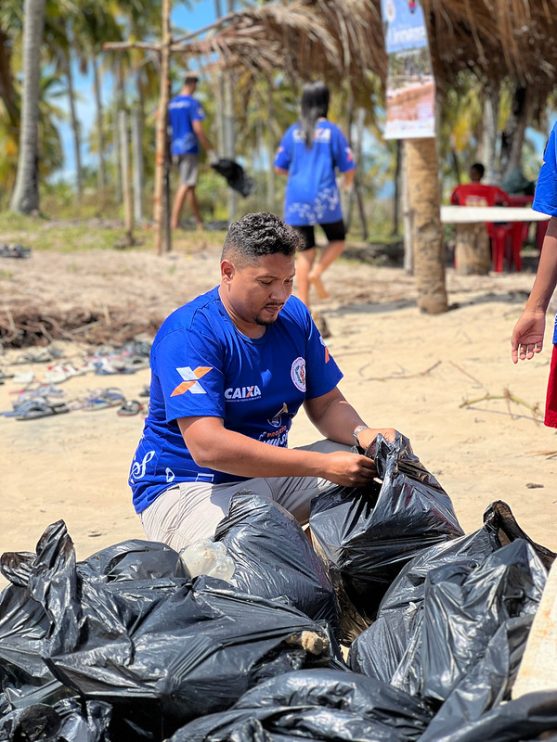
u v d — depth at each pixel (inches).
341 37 447.2
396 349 306.5
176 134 636.7
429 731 79.1
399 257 625.3
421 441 207.5
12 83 1347.2
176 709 91.2
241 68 597.3
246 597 100.3
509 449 198.8
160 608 97.7
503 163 654.5
